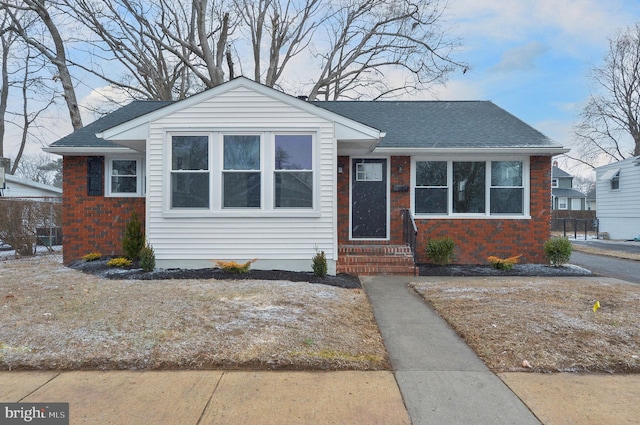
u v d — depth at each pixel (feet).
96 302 17.95
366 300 20.62
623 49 95.96
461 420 9.43
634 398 10.50
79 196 33.32
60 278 24.73
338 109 41.14
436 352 13.73
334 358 12.62
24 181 65.31
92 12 62.28
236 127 26.50
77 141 32.99
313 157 26.76
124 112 39.58
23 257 38.58
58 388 10.79
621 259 40.55
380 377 11.74
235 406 9.93
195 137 26.68
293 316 16.28
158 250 26.66
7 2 58.65
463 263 32.71
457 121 37.24
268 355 12.67
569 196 126.72
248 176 26.73
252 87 26.58
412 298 21.35
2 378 11.38
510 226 32.65
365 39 77.51
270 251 26.81
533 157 32.73
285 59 77.15
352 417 9.50
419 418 9.50
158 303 17.71
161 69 74.54
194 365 12.17
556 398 10.50
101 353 12.65
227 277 24.31
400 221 33.14
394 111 40.45
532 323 15.70
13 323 15.16
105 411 9.63
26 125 94.68
